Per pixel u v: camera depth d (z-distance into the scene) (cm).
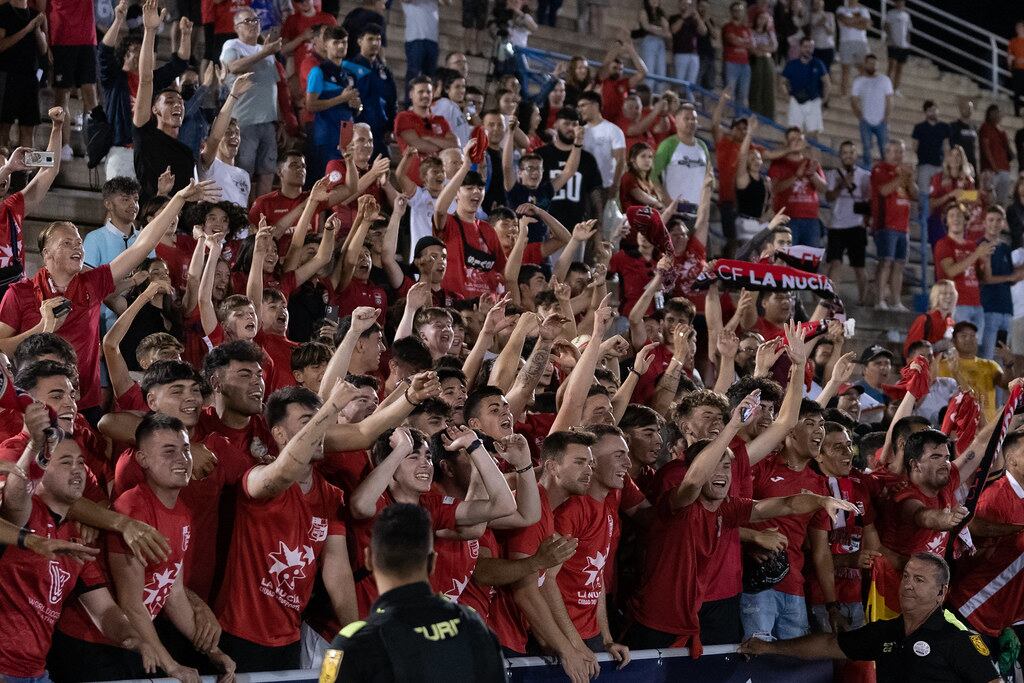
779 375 2175
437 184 2100
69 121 2152
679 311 2014
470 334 1817
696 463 1340
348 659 821
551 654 1252
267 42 2373
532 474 1211
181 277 1689
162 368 1170
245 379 1196
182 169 1922
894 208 2992
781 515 1441
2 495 981
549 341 1466
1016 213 3266
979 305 2845
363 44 2389
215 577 1132
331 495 1150
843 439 1573
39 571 1014
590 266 2342
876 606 1555
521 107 2556
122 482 1083
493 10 2822
